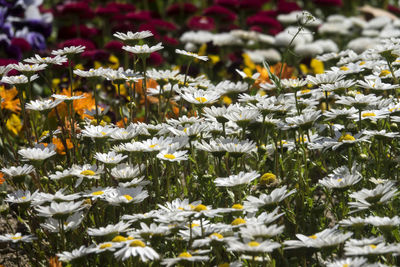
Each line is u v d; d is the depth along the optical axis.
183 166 4.04
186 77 4.45
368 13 10.05
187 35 7.77
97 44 8.81
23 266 3.57
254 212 2.92
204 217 3.00
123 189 3.03
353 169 3.23
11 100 5.14
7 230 3.85
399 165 3.60
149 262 2.89
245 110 3.55
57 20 10.08
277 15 9.95
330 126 3.71
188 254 2.57
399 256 2.79
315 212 3.16
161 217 2.69
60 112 4.64
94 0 11.11
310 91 4.18
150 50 4.07
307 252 2.87
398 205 3.21
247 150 3.19
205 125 3.54
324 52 7.41
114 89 6.00
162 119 4.38
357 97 3.31
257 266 2.78
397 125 3.64
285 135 4.50
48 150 3.36
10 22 7.56
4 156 4.52
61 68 5.06
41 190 3.44
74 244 3.30
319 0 10.27
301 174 3.60
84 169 3.33
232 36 8.03
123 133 3.48
